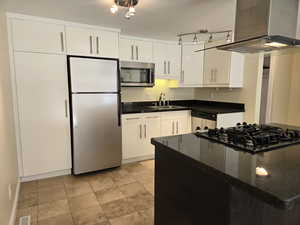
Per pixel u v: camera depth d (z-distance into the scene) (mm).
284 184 865
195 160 1174
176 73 3986
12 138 2365
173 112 3785
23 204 2266
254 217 1161
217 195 1136
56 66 2758
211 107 4062
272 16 1479
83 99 2908
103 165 3152
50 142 2832
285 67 3736
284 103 3801
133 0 2061
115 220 2020
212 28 3008
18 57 2551
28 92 2643
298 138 1592
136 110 3492
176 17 2561
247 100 3549
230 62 3418
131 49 3508
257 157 1202
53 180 2844
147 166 3396
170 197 1549
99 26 2949
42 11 2406
